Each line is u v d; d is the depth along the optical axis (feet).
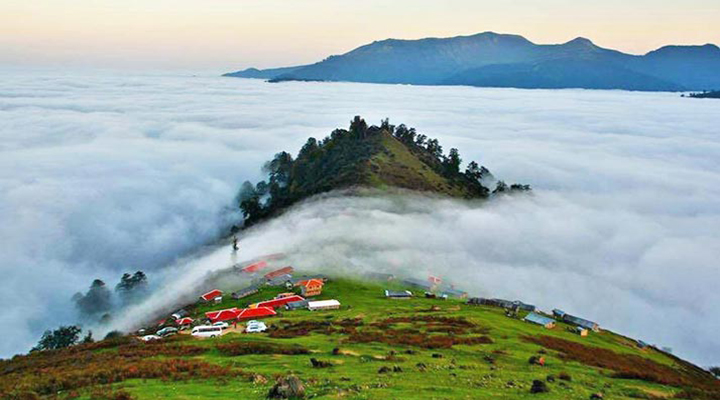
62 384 134.41
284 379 120.26
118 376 139.74
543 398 129.90
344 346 194.08
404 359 173.06
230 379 135.13
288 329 247.29
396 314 303.07
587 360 209.97
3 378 151.53
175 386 127.95
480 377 149.38
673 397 153.17
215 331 260.21
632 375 176.45
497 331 252.21
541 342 238.27
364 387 126.62
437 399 119.24
